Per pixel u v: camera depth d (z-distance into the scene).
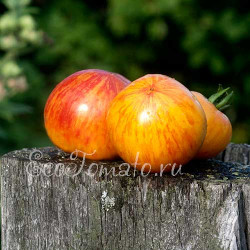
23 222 0.59
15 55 1.06
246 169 0.58
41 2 1.57
